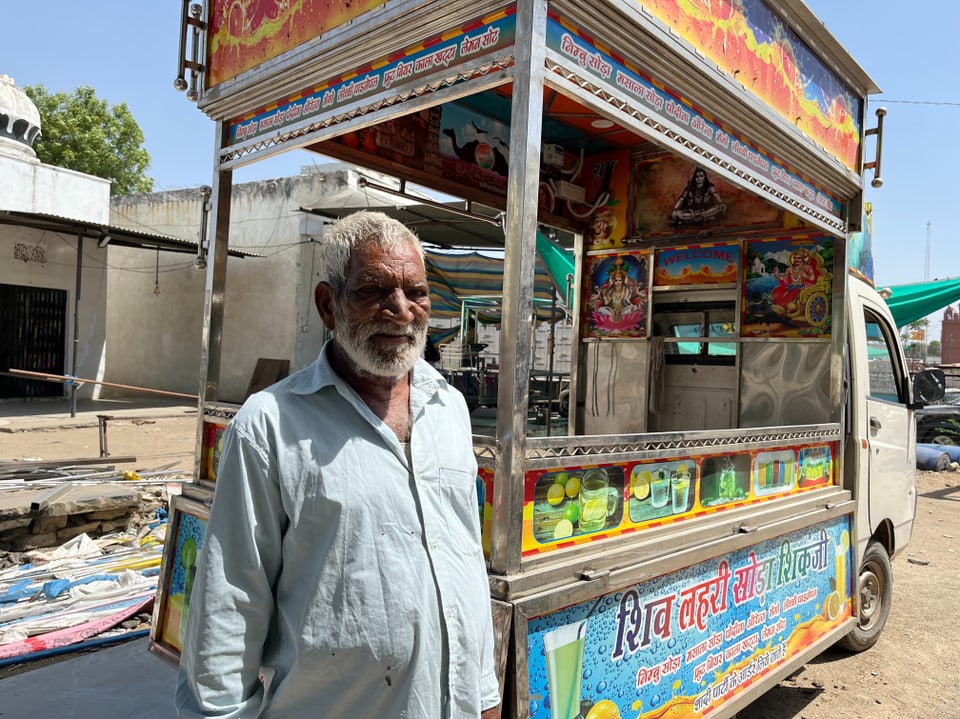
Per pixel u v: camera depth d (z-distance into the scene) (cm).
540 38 198
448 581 149
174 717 305
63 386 1598
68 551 534
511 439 191
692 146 271
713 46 274
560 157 539
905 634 498
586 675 214
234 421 145
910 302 659
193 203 1797
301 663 138
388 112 242
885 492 463
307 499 140
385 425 152
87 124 2656
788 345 469
